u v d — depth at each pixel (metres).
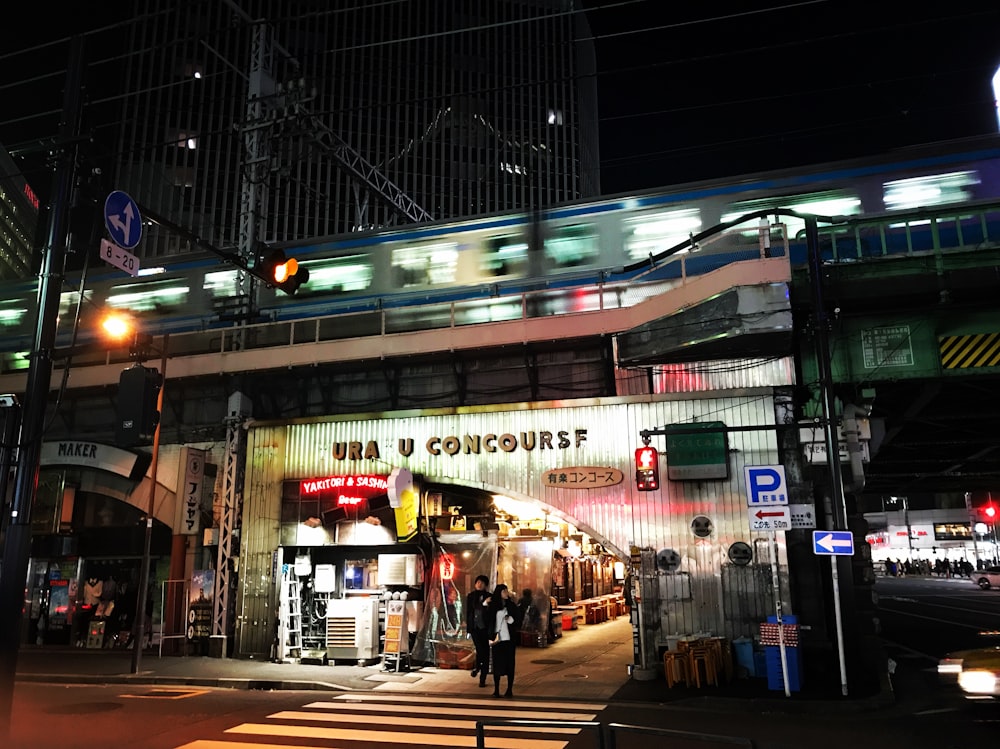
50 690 13.36
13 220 94.94
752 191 17.48
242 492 17.61
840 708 10.66
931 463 27.05
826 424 12.60
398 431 16.66
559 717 10.40
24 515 8.10
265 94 20.67
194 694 12.77
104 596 19.80
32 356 8.55
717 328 13.73
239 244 20.05
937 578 67.88
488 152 76.06
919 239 15.89
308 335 19.56
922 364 14.23
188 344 20.36
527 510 19.59
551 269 18.55
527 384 16.62
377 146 73.44
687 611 13.85
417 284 19.47
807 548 13.84
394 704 11.52
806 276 14.26
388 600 15.56
